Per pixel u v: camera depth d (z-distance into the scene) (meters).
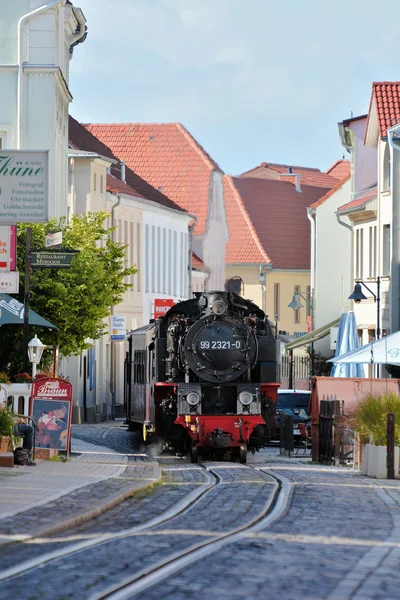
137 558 19.56
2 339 57.59
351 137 99.69
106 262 64.38
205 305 52.69
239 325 51.69
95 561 19.23
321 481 36.69
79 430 74.56
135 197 113.00
